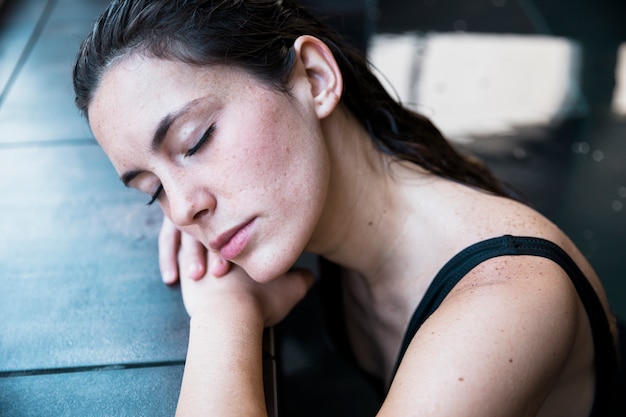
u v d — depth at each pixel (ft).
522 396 2.16
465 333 2.19
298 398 4.94
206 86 2.35
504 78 8.05
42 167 4.14
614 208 6.37
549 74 8.14
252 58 2.42
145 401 2.53
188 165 2.40
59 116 4.69
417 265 2.92
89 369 2.69
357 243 2.95
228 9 2.44
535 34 8.87
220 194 2.40
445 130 7.25
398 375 2.20
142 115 2.32
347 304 3.55
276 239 2.49
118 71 2.33
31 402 2.54
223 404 2.25
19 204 3.79
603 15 9.26
